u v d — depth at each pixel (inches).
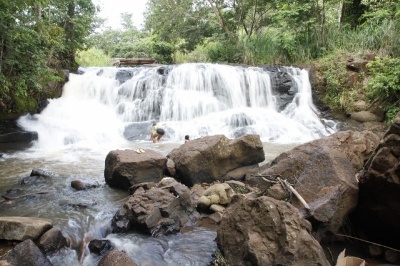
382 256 177.9
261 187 249.3
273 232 152.6
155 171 269.1
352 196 191.3
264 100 565.0
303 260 143.4
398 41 527.5
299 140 453.4
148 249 180.7
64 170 313.6
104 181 283.4
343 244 189.2
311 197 200.2
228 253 163.0
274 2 705.6
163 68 584.7
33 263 154.6
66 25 557.9
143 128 484.1
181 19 813.2
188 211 221.0
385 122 473.1
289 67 587.8
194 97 542.9
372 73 503.8
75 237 191.8
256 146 292.0
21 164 332.8
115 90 545.0
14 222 174.4
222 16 791.7
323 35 629.3
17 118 421.7
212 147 274.1
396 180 164.4
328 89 540.7
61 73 516.4
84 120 481.1
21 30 342.6
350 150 238.4
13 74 389.4
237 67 579.2
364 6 658.8
